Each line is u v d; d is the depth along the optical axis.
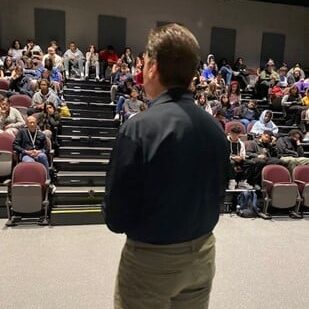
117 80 8.67
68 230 4.04
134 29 11.23
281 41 12.23
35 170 4.31
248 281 2.99
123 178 1.00
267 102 9.38
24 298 2.61
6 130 5.33
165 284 1.07
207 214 1.11
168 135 1.01
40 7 10.60
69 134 6.59
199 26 11.64
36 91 6.71
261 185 5.11
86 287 2.79
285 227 4.49
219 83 9.13
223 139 1.15
